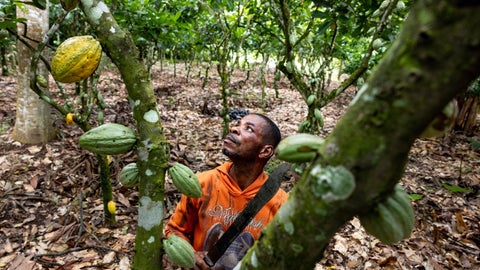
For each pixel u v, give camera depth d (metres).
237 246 1.49
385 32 2.30
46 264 2.32
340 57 8.88
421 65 0.38
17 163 3.48
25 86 3.79
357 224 3.08
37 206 2.91
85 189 3.15
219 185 1.54
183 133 4.83
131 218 2.88
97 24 0.78
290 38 2.08
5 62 8.47
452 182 4.14
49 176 3.29
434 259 2.72
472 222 3.29
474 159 5.08
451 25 0.36
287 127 5.87
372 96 0.42
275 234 0.55
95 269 2.32
